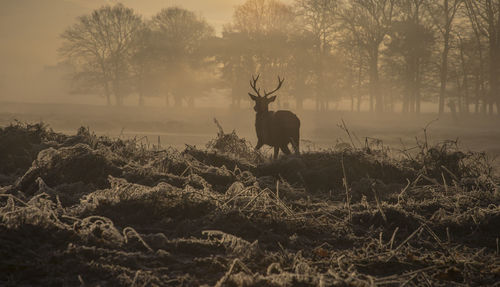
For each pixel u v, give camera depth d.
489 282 9.53
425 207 16.22
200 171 20.55
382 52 125.19
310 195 18.62
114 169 19.27
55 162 19.27
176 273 9.60
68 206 15.21
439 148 25.11
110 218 13.41
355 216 14.62
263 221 13.43
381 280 9.52
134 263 9.91
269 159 24.44
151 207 14.19
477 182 19.86
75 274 9.24
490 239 12.75
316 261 10.60
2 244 10.08
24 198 15.12
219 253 11.13
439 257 11.24
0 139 23.55
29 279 8.95
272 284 8.87
